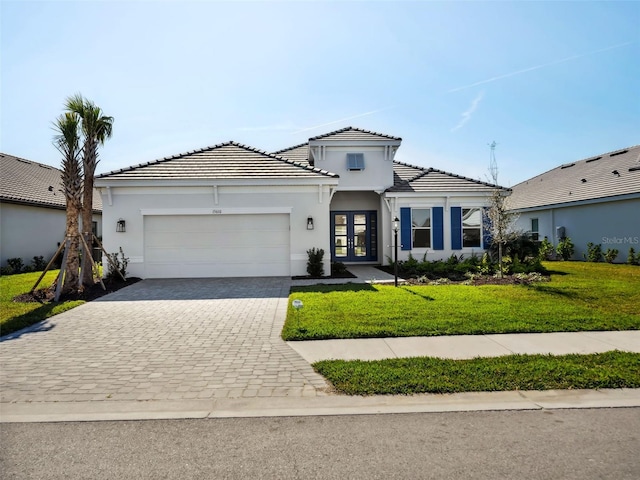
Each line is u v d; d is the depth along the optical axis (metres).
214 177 13.04
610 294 9.75
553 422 3.86
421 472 3.05
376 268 16.31
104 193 12.95
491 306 8.41
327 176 13.23
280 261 13.49
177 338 6.63
